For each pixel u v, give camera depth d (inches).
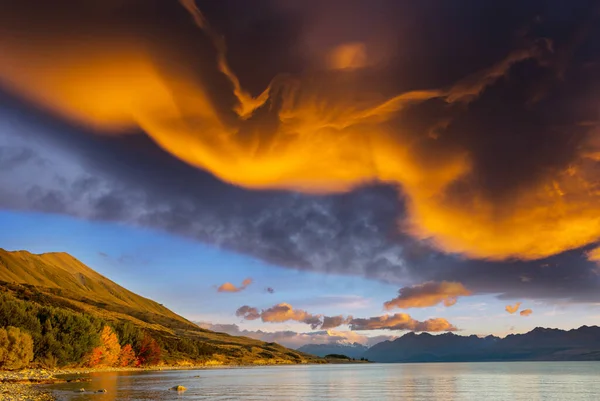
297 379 5428.2
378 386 4338.1
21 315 4402.1
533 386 4382.4
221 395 3021.7
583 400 3009.4
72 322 4955.7
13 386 2763.3
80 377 4084.6
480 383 4950.8
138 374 5103.3
